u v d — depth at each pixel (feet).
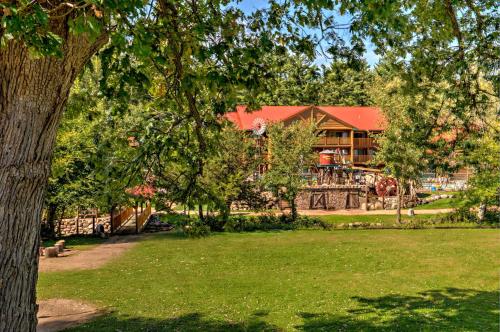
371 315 37.06
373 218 114.83
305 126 114.21
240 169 100.68
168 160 25.45
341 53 23.45
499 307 38.27
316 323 35.55
